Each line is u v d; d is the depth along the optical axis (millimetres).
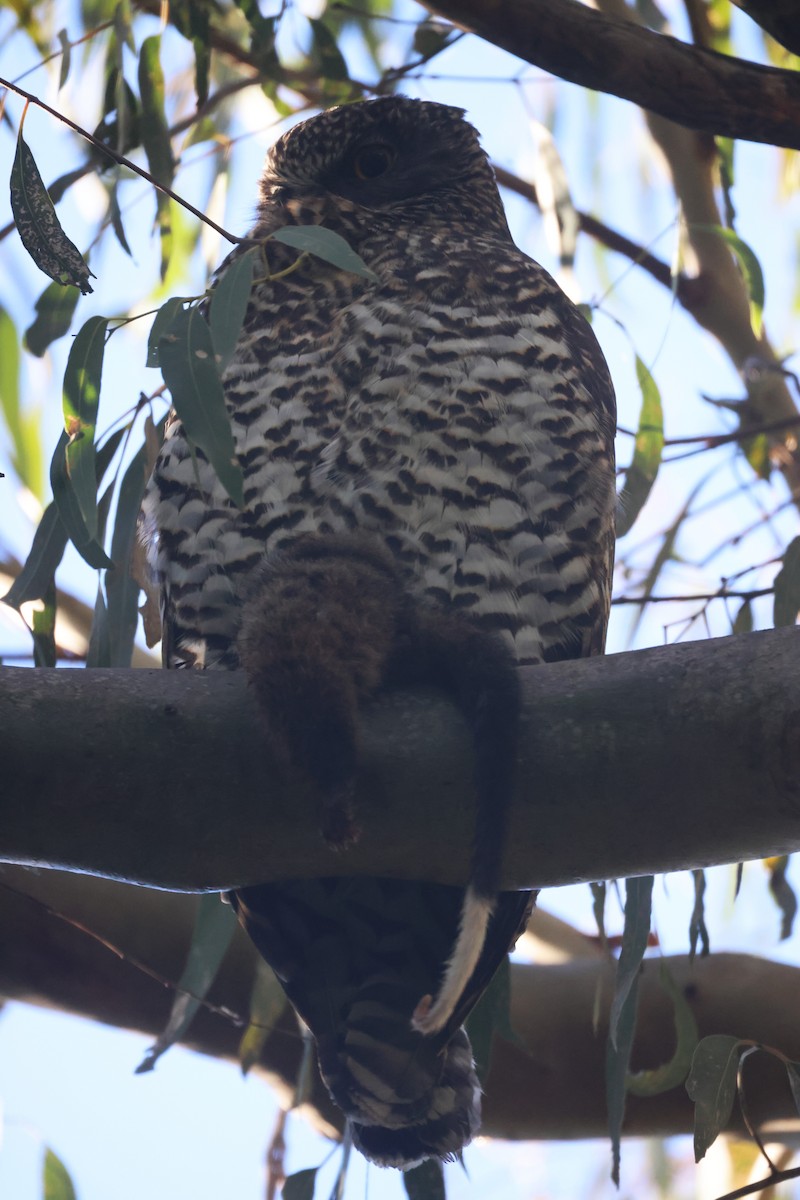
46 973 7715
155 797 4797
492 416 6199
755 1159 8781
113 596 6645
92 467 5457
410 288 6512
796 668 4625
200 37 8273
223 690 4863
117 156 5117
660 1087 7078
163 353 5039
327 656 4801
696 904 7121
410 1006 5699
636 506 7910
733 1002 7680
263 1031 7363
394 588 5148
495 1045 7828
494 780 4656
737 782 4660
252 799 4797
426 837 4852
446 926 5656
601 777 4723
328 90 8938
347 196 7734
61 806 4793
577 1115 7867
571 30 6219
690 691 4688
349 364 6289
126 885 7758
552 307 6664
